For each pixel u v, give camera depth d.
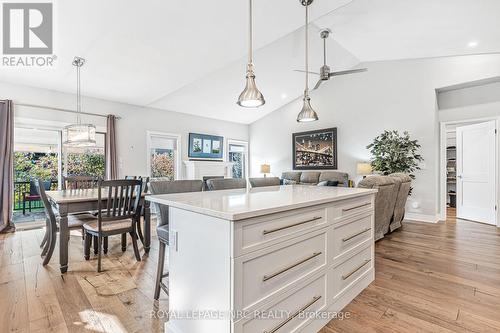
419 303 1.93
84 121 4.92
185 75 4.47
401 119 5.32
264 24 3.38
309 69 5.59
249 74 2.14
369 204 2.26
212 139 7.12
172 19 3.07
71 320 1.73
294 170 7.20
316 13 3.24
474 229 4.30
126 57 3.73
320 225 1.63
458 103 5.03
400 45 4.35
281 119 7.53
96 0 2.62
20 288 2.19
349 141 6.11
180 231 1.49
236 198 1.63
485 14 3.01
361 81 5.89
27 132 4.54
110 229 2.68
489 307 1.87
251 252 1.21
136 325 1.68
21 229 4.21
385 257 2.92
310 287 1.56
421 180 5.05
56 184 4.79
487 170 4.77
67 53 3.47
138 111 5.66
